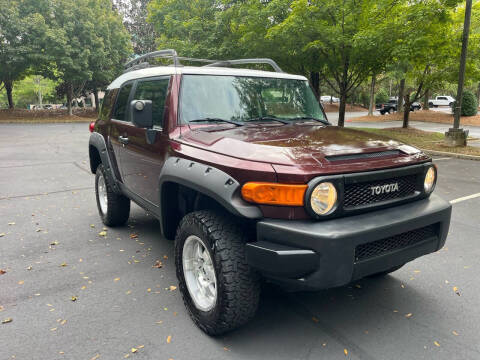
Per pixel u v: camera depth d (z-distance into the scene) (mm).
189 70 3547
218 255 2557
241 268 2557
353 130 3457
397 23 11312
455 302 3328
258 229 2441
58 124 30016
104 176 4961
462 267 4039
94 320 3049
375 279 3758
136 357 2605
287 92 3914
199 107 3412
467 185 7895
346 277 2359
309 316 3104
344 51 12742
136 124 3268
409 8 11438
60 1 32156
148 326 2969
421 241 2783
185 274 2973
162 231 3342
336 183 2389
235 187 2477
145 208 3982
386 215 2570
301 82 4133
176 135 3242
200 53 16141
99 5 36781
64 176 8961
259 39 13219
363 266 2439
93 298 3396
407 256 2686
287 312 3160
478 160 11258
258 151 2605
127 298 3398
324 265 2299
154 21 21547
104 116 5066
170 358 2594
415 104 40844
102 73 35875
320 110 4090
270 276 2432
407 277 3805
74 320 3051
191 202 3197
